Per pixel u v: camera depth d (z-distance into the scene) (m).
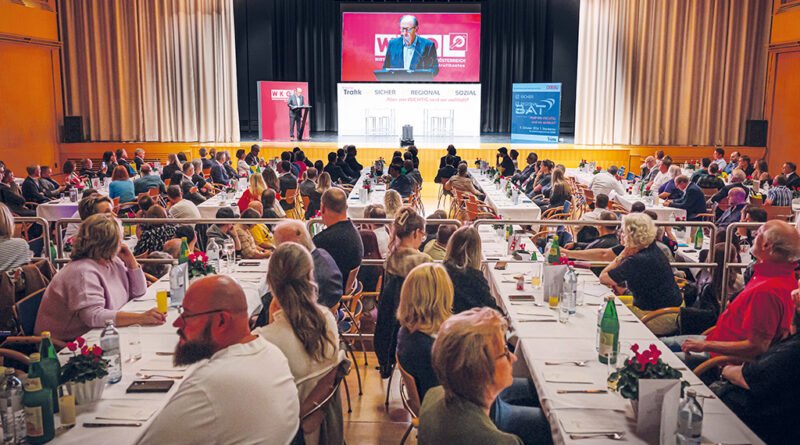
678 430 2.26
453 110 17.05
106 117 15.99
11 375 2.52
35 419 2.23
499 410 2.96
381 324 3.72
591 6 16.27
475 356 1.85
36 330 3.39
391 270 3.74
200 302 1.99
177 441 1.91
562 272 3.79
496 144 15.88
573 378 2.82
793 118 14.75
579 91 16.55
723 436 2.34
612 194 9.96
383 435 3.81
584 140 16.69
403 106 17.02
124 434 2.31
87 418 2.41
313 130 20.14
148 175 9.70
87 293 3.32
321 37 19.73
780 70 15.07
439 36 18.08
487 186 10.93
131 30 15.81
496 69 19.77
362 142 16.30
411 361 2.74
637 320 3.59
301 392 2.52
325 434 2.65
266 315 3.58
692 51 15.77
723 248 5.02
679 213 8.88
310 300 2.52
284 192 9.70
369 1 18.34
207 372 1.96
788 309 3.08
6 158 13.73
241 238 5.49
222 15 16.41
